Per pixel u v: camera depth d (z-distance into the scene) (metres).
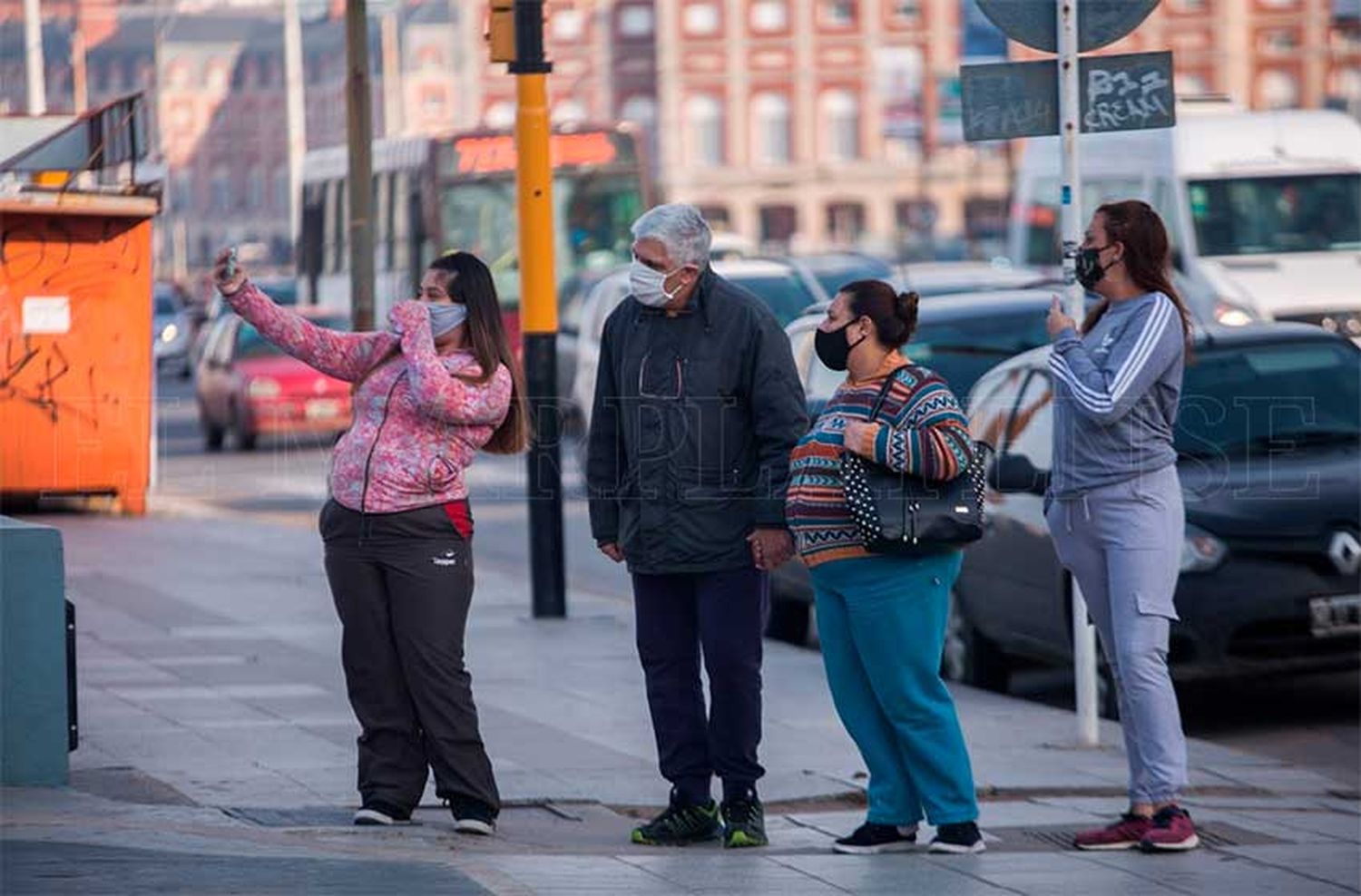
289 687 33.25
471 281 23.30
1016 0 28.34
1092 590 23.45
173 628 40.12
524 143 39.47
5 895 19.31
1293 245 69.38
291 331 23.08
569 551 58.12
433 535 23.17
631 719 31.19
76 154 46.97
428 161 98.12
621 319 23.66
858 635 22.62
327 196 113.06
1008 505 34.41
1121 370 22.66
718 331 23.02
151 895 19.31
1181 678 31.55
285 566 50.59
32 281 46.59
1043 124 28.45
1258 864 22.41
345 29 40.88
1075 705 34.84
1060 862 22.48
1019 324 41.31
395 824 23.59
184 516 65.56
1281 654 31.70
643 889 20.41
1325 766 30.47
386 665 23.50
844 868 21.94
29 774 24.86
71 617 25.09
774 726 31.09
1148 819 23.27
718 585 23.22
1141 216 23.06
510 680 34.56
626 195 101.06
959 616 35.97
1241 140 70.25
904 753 22.95
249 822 23.55
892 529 22.14
